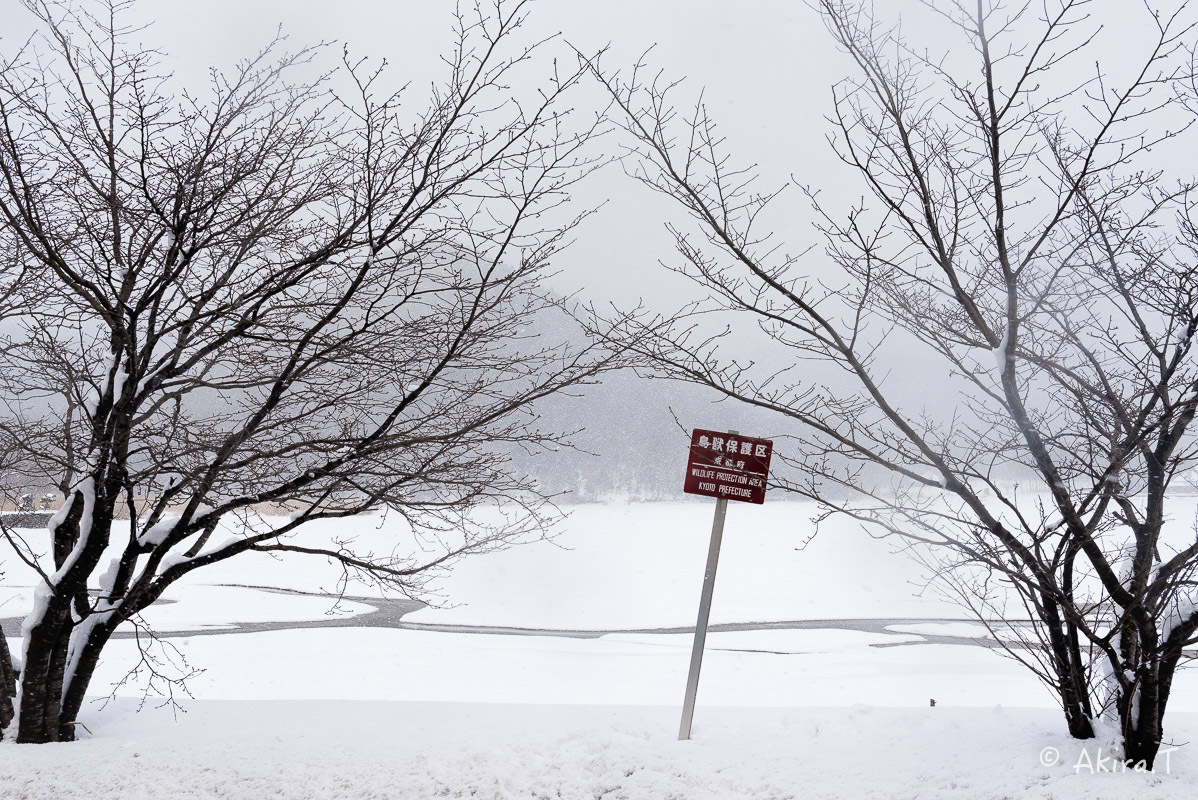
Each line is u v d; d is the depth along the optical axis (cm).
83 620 671
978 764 548
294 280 636
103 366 695
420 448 678
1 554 2269
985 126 474
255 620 1719
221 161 650
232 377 700
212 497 690
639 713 720
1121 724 561
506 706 763
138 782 578
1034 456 532
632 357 594
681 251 538
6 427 617
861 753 588
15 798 552
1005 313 552
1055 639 580
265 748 643
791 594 2242
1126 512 557
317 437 674
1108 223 532
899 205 516
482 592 2217
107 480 657
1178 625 529
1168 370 518
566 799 555
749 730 656
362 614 1839
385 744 646
